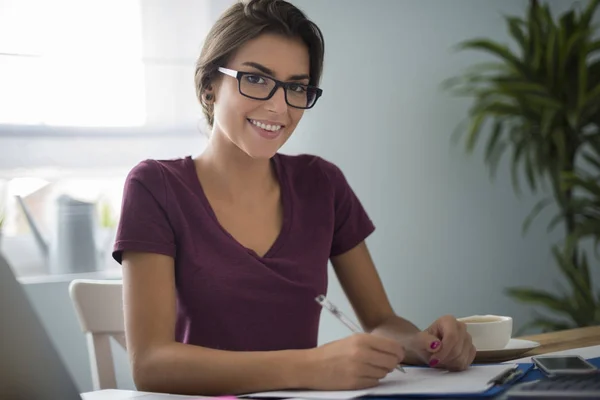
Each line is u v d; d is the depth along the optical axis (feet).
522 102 8.88
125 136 7.91
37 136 7.54
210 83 4.43
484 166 10.27
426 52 9.82
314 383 3.17
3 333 2.39
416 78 9.76
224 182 4.47
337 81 9.22
